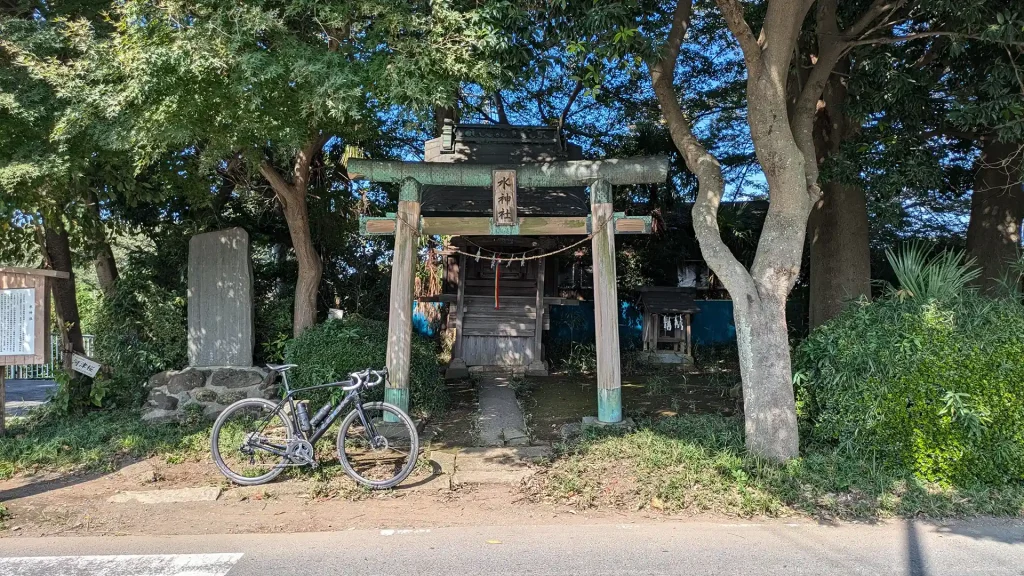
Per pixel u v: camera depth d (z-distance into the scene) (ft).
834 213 26.81
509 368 33.86
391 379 22.56
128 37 18.84
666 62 21.52
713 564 12.64
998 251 26.89
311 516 15.57
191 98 19.30
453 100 20.47
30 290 21.79
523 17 19.49
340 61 18.51
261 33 19.30
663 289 38.42
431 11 19.66
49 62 20.34
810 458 17.88
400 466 18.81
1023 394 16.44
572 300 34.12
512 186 22.91
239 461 19.21
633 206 41.09
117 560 12.98
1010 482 16.61
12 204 21.03
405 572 12.34
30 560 12.99
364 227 23.13
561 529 14.65
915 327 17.72
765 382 18.31
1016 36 19.35
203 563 12.81
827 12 20.22
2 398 22.85
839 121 26.37
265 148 27.12
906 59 24.27
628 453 18.99
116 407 25.94
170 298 26.71
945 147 28.99
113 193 25.55
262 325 27.40
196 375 24.99
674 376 34.06
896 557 12.95
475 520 15.30
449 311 37.93
